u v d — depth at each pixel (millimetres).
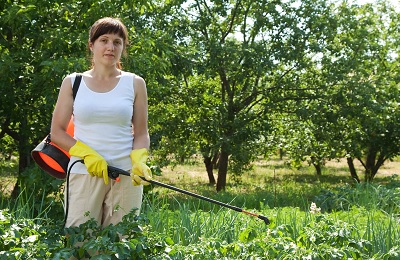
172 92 19484
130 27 12445
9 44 11852
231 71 20312
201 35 20672
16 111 11938
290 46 19891
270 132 21109
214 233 5602
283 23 19812
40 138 12461
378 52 22609
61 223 4488
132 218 4207
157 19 18797
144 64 11680
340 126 21453
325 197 11438
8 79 11133
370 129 21125
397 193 10266
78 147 4113
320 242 4930
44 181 7863
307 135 24047
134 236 4262
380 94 20953
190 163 37219
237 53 19469
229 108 21047
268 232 4781
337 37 21422
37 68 11453
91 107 4109
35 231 4266
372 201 10039
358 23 21047
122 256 3955
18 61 11367
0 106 11859
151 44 12133
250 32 21531
